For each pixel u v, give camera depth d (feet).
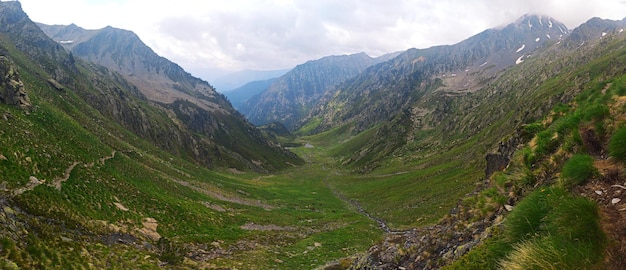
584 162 29.22
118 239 111.04
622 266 17.48
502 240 28.76
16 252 60.85
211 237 153.28
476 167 284.00
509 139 89.92
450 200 212.23
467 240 42.42
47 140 157.69
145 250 110.93
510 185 47.29
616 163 27.76
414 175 379.55
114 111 478.59
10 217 81.25
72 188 125.49
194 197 233.35
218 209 226.79
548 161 43.34
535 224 25.76
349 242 172.86
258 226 207.92
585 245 19.15
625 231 19.20
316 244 168.66
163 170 290.97
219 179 392.27
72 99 379.35
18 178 104.83
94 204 125.80
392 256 51.72
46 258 66.08
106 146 238.48
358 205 317.01
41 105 224.53
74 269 69.21
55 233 87.40
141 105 598.34
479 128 579.89
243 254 137.49
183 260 109.19
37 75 385.91
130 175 197.57
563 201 22.41
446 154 475.72
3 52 376.89
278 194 379.35
